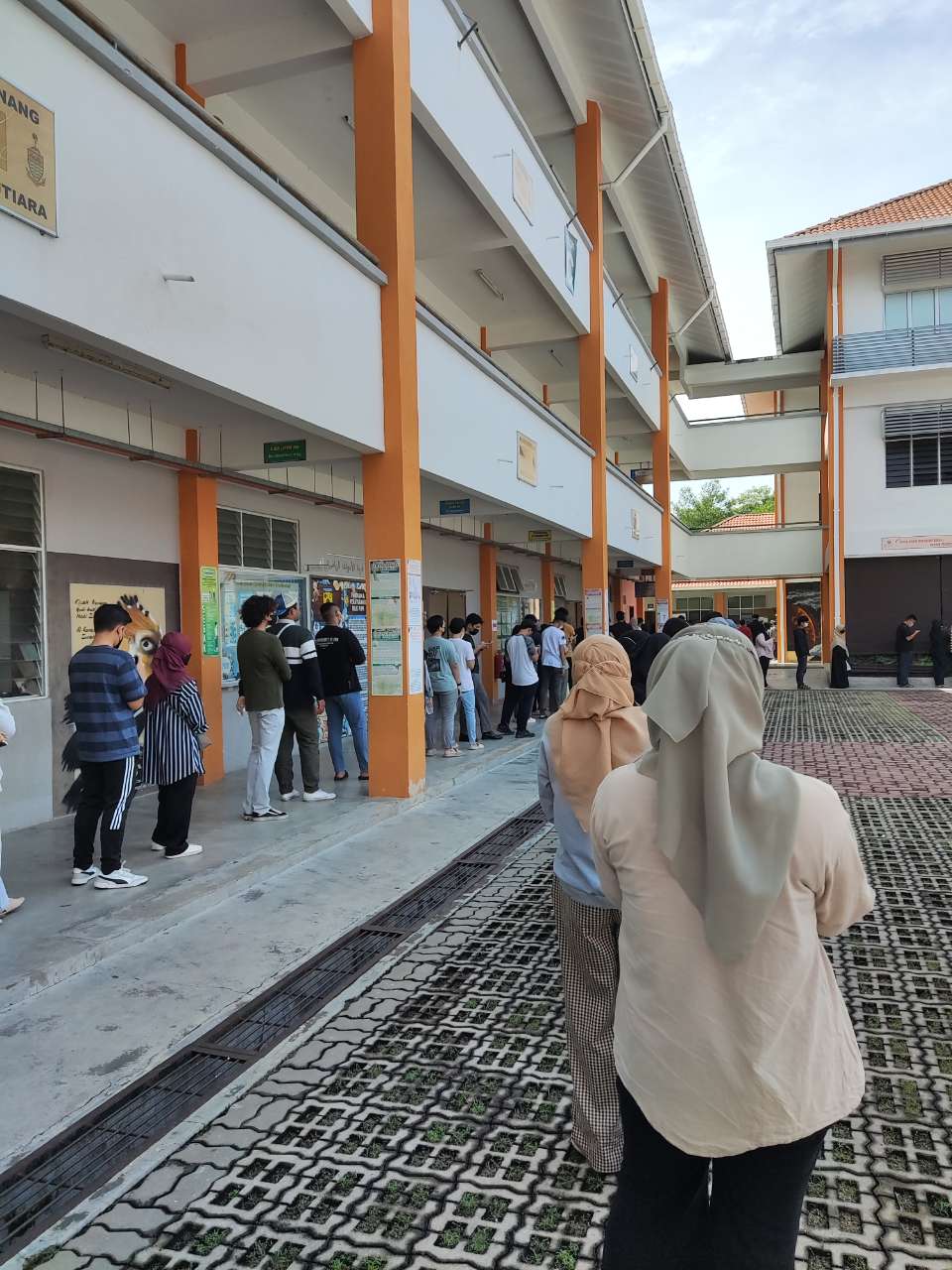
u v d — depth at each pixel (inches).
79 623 293.1
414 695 323.9
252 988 165.9
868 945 183.3
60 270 171.6
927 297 917.2
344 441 294.4
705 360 1119.0
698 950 62.4
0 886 193.0
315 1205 104.3
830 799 63.3
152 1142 117.6
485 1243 96.9
